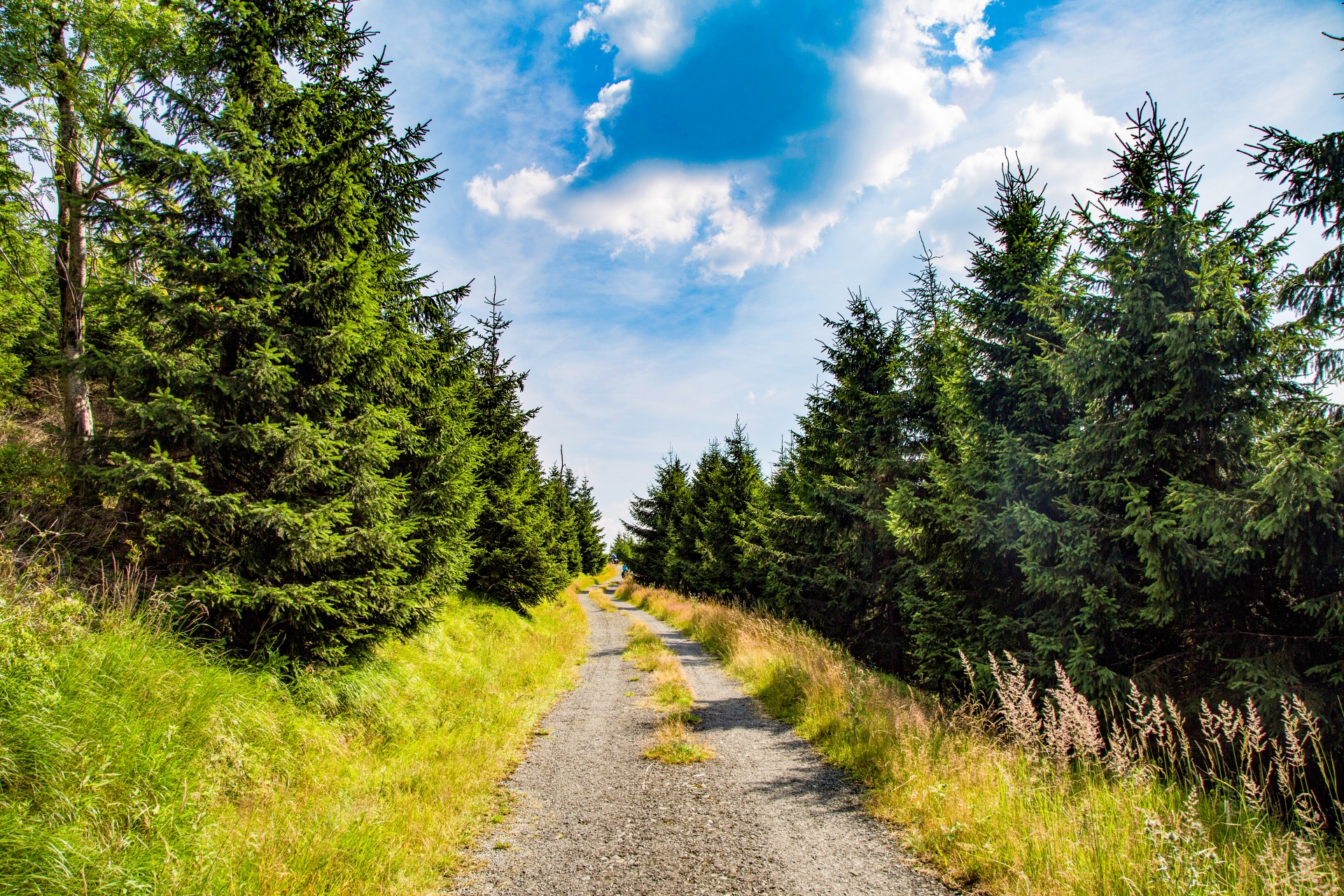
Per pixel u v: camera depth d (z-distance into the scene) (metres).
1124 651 6.51
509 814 4.99
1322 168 5.20
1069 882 3.28
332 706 5.99
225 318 5.69
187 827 3.32
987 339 9.59
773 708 8.89
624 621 24.45
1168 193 6.16
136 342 5.26
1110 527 6.45
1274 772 4.76
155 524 4.97
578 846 4.34
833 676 8.88
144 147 5.85
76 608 4.17
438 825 4.44
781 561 17.77
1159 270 6.17
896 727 6.23
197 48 6.75
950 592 9.06
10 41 9.09
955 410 9.56
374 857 3.72
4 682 3.25
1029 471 7.43
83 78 9.67
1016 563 7.63
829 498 14.98
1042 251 9.45
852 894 3.54
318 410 6.45
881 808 4.91
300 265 6.58
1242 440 5.71
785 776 5.94
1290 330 5.71
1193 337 5.68
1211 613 5.84
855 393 14.67
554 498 28.97
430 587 7.79
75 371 5.49
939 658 9.28
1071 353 6.79
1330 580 5.07
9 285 11.30
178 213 6.07
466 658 10.17
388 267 7.80
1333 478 4.29
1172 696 5.68
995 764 4.76
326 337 6.21
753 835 4.50
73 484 5.73
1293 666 4.94
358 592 6.14
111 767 3.38
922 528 9.04
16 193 9.46
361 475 6.41
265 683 5.40
